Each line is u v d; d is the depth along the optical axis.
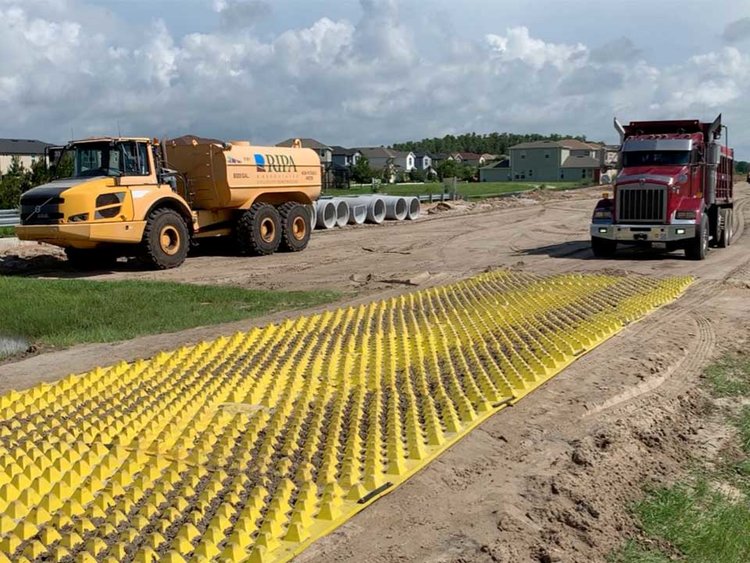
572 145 110.69
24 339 9.64
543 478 5.00
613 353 8.15
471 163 140.75
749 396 7.29
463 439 5.63
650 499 5.06
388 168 98.88
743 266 15.63
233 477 4.94
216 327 10.08
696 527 4.74
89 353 8.72
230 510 4.43
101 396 6.78
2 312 10.83
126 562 3.93
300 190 19.86
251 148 18.55
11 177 29.62
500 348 8.16
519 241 22.06
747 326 9.80
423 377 7.00
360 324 9.77
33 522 4.43
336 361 7.79
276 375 7.23
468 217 30.77
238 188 17.95
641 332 9.18
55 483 4.86
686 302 11.35
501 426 5.94
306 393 6.57
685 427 6.48
